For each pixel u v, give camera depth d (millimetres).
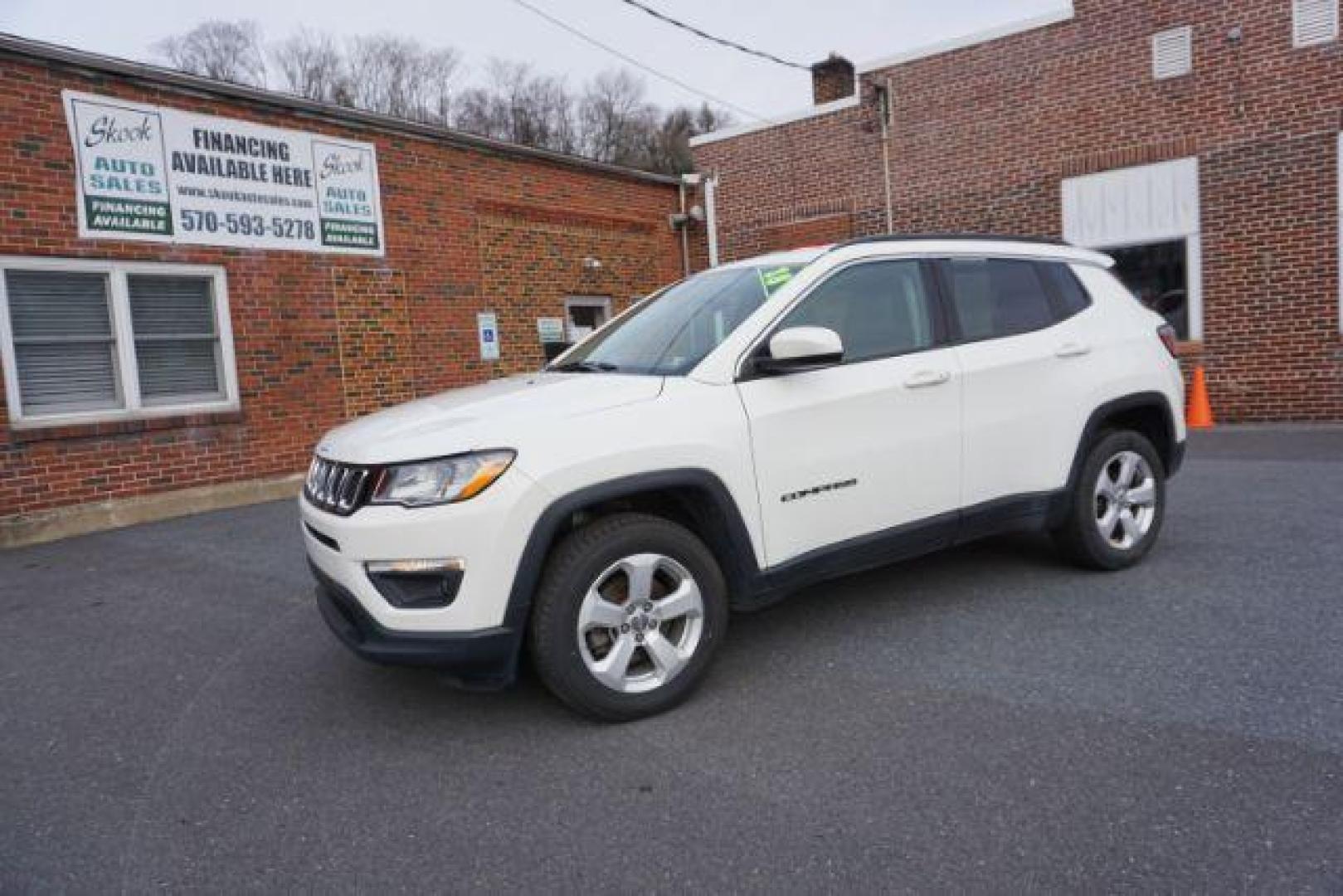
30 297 7938
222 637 4750
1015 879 2342
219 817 2881
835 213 14031
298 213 9703
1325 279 10508
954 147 12938
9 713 3830
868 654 3939
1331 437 9438
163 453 8648
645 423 3373
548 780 3008
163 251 8664
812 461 3742
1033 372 4477
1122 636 3977
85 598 5711
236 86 9070
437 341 11203
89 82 8156
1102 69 11719
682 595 3449
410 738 3395
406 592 3137
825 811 2727
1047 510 4578
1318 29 10320
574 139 42312
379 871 2541
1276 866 2330
